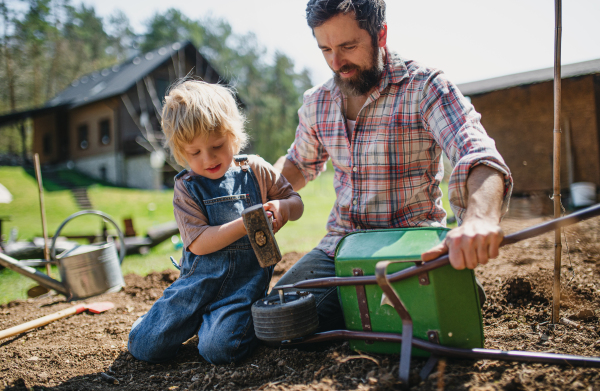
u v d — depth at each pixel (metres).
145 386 1.78
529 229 1.31
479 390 1.33
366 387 1.42
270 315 1.72
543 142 9.50
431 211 2.21
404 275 1.49
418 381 1.42
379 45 2.05
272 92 50.22
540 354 1.44
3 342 2.48
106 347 2.28
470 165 1.56
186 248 2.09
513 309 2.28
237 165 2.21
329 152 2.37
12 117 23.23
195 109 1.88
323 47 2.05
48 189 18.91
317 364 1.71
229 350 1.86
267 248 1.73
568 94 8.95
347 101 2.28
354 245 1.73
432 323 1.51
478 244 1.32
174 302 2.03
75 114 26.09
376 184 2.16
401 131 2.10
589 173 8.81
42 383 1.87
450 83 1.96
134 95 22.98
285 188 2.30
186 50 23.38
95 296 3.26
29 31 39.38
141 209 15.46
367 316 1.67
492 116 10.16
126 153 22.97
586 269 2.88
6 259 3.07
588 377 1.36
